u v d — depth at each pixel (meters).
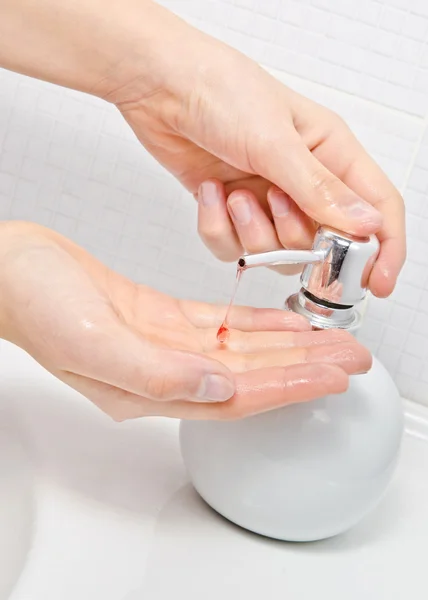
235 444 0.57
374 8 0.68
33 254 0.56
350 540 0.62
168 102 0.64
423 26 0.68
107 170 0.75
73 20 0.62
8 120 0.75
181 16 0.71
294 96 0.64
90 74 0.64
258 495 0.57
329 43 0.70
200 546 0.58
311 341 0.57
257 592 0.56
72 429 0.66
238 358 0.57
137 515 0.60
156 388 0.53
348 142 0.64
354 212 0.55
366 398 0.57
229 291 0.75
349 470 0.56
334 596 0.57
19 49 0.63
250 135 0.61
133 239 0.76
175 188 0.74
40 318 0.54
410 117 0.69
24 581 0.53
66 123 0.75
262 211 0.63
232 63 0.62
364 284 0.57
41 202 0.76
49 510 0.58
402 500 0.67
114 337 0.53
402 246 0.61
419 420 0.73
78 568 0.55
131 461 0.64
